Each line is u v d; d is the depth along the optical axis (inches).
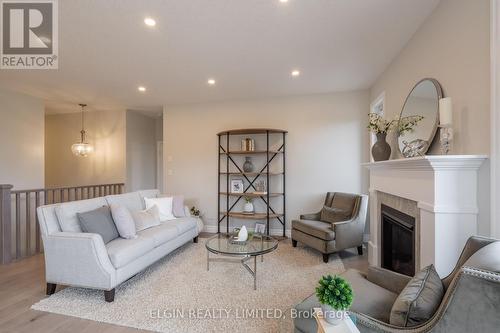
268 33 98.5
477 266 41.3
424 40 90.7
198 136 201.6
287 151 182.5
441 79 79.5
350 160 171.3
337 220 143.6
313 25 93.0
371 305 57.9
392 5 81.7
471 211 62.7
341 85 160.6
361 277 72.9
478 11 63.4
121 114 225.9
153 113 242.7
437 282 50.0
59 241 93.4
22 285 103.9
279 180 184.1
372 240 126.9
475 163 61.4
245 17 88.0
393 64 122.8
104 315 82.7
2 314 83.3
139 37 101.4
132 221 114.7
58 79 148.4
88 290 99.8
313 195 177.6
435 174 64.4
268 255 139.3
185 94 179.2
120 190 219.6
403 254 98.7
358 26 93.7
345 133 172.2
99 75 141.9
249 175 188.9
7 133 168.6
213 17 88.0
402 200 93.3
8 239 128.9
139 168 242.4
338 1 79.7
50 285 95.7
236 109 193.3
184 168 204.2
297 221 151.0
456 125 71.9
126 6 81.7
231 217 192.5
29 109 181.0
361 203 142.0
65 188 167.6
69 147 238.7
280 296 94.8
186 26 93.5
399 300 47.4
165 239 123.7
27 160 179.9
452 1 73.7
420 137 89.4
